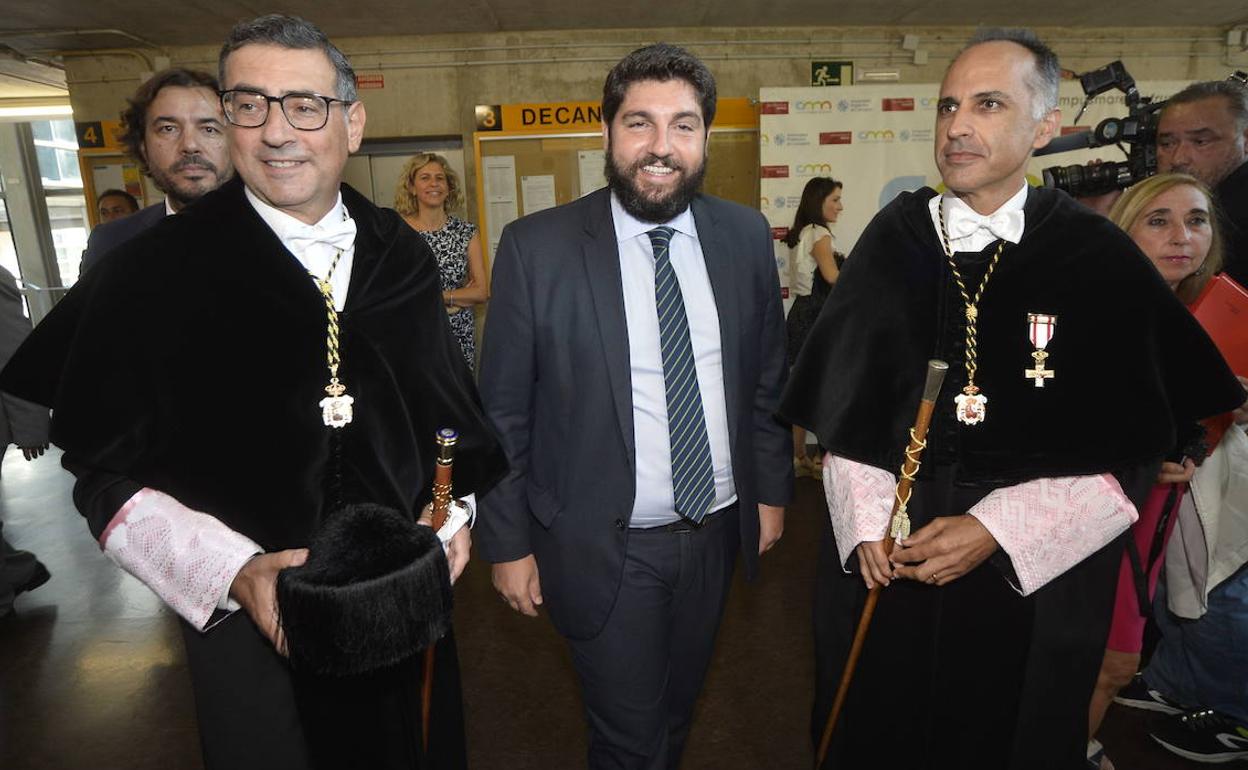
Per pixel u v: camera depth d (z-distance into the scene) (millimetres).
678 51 1397
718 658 2678
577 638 1568
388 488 1172
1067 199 1401
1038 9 5223
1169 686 2273
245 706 1208
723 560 1657
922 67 5637
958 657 1443
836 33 5578
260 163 1114
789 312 4715
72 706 2488
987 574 1403
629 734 1586
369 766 1229
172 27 5086
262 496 1110
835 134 4953
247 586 1064
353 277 1214
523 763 2162
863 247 1489
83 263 2213
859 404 1408
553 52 5535
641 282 1522
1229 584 2037
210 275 1133
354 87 1209
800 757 2166
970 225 1360
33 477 5129
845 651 1551
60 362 1167
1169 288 1357
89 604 3219
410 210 3730
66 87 6727
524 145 5438
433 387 1275
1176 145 2279
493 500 1550
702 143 1442
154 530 1095
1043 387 1314
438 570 1032
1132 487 1370
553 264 1494
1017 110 1268
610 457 1500
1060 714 1423
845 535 1437
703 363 1556
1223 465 1886
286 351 1134
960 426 1351
